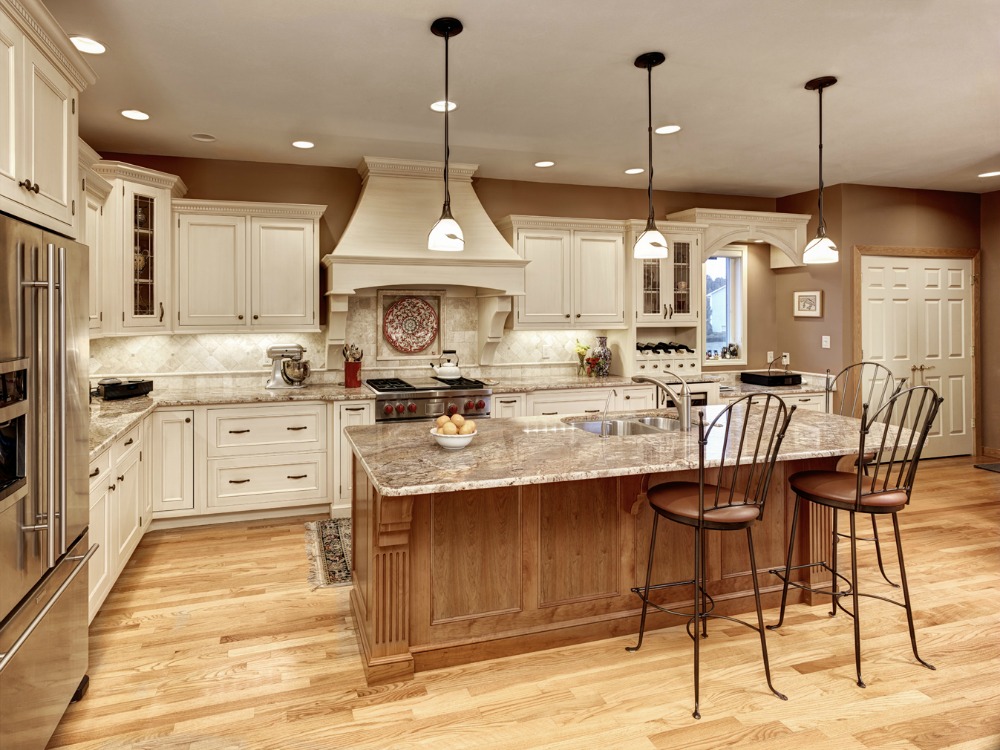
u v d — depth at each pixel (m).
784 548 3.26
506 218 5.46
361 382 5.31
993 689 2.52
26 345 1.89
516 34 2.93
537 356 5.97
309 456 4.70
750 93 3.67
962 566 3.74
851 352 6.02
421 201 5.00
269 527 4.54
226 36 2.93
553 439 3.04
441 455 2.69
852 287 6.00
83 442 2.40
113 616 3.16
